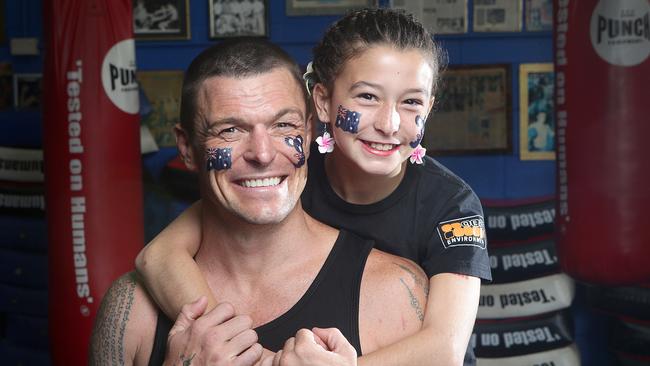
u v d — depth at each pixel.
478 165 4.48
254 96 1.42
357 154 1.68
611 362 4.43
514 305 4.39
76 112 3.32
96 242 3.35
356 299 1.49
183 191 4.51
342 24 1.72
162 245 1.57
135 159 3.43
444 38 4.45
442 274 1.71
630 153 3.33
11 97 4.63
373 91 1.65
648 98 3.32
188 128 1.48
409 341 1.47
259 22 4.51
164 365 1.39
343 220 1.86
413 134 1.68
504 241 4.42
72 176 3.33
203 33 4.54
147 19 4.53
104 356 1.53
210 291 1.49
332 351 1.34
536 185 4.47
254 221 1.42
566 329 4.39
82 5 3.32
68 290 3.36
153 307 1.53
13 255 4.63
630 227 3.37
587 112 3.36
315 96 1.77
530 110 4.46
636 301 4.25
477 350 4.39
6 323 4.68
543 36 4.43
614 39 3.30
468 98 4.46
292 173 1.45
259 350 1.37
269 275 1.50
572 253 3.46
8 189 4.60
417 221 1.84
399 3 4.44
